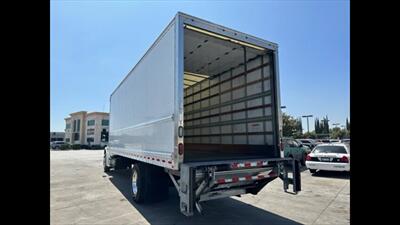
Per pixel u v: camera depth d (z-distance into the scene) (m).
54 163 17.05
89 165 15.58
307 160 10.45
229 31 4.56
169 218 4.76
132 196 6.41
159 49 4.72
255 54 5.52
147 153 5.23
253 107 5.74
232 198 6.34
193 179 3.65
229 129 6.64
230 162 4.17
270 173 4.76
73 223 4.54
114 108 9.46
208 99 7.74
